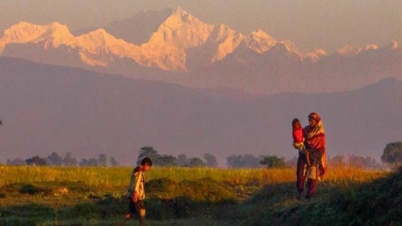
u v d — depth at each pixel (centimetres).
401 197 5278
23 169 13200
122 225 6525
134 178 6562
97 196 8919
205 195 7931
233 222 6606
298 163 6531
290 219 5956
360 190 5712
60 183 9750
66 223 6650
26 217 7225
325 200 5875
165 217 7375
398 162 6800
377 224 5250
